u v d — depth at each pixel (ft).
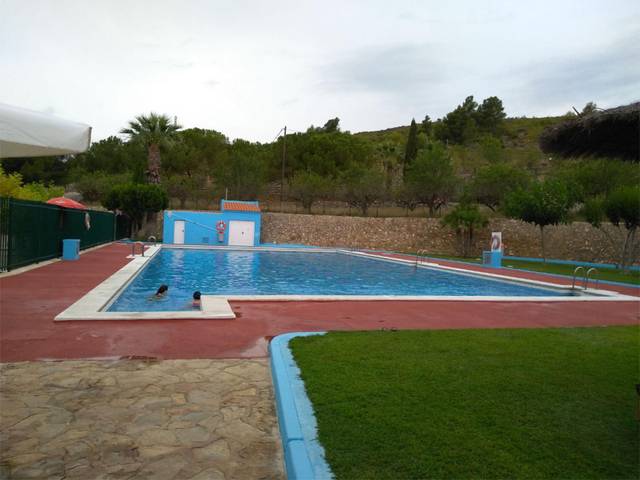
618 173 106.11
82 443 9.81
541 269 68.39
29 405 11.71
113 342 18.12
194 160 166.81
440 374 14.25
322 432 9.93
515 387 13.32
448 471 8.47
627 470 8.77
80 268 43.75
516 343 19.25
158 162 101.81
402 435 9.87
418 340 19.07
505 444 9.62
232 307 27.02
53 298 27.37
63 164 164.96
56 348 17.02
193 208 128.36
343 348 17.19
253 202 106.93
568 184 86.38
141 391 13.00
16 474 8.50
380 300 32.24
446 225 102.89
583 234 91.56
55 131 9.42
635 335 22.54
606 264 86.07
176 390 13.20
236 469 9.11
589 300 37.27
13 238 39.91
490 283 53.16
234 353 17.39
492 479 8.25
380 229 107.96
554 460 9.05
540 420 11.00
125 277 37.55
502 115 324.60
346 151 169.48
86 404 11.89
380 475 8.28
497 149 200.23
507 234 100.89
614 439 10.13
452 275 60.08
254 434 10.66
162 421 11.09
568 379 14.35
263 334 20.63
